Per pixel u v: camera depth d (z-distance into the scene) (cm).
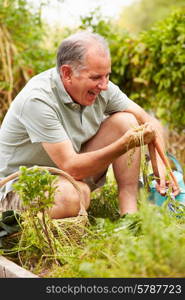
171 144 456
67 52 257
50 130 254
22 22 502
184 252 167
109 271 182
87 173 251
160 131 299
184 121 437
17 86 494
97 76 254
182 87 430
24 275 199
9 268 210
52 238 225
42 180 213
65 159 252
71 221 234
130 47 446
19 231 240
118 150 246
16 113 265
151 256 164
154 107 458
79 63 253
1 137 279
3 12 490
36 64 475
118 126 281
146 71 437
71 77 259
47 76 270
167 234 173
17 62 480
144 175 266
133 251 168
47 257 224
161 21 439
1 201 278
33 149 269
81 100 265
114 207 312
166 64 422
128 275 169
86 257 206
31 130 257
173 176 273
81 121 277
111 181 328
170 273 166
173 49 410
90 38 256
